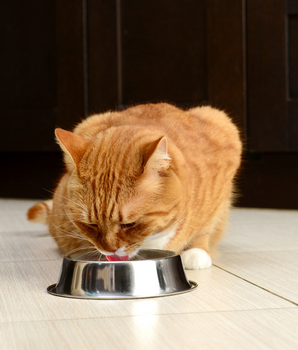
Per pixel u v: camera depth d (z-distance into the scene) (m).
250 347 0.70
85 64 1.98
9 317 0.78
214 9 1.76
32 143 2.11
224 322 0.76
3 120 2.14
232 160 1.14
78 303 0.83
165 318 0.77
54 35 2.04
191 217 1.03
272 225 1.46
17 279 0.95
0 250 1.17
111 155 0.96
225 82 1.78
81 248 1.03
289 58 1.71
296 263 1.04
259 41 1.73
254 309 0.80
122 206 0.93
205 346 0.70
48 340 0.72
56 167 2.15
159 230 0.98
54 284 0.92
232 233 1.34
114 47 1.93
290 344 0.71
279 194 1.82
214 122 1.18
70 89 2.01
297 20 1.70
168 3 1.83
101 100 1.97
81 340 0.72
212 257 1.10
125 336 0.73
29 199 2.23
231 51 1.76
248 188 1.86
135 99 1.93
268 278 0.95
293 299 0.84
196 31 1.80
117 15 1.91
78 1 1.96
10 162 2.25
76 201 0.97
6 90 2.13
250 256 1.10
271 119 1.74
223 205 1.15
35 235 1.34
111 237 0.94
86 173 0.96
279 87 1.72
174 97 1.86
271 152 1.79
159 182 0.95
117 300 0.84
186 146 1.05
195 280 0.94
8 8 2.10
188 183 1.00
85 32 1.97
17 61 2.11
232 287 0.90
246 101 1.76
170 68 1.86
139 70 1.91
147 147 0.94
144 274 0.86
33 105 2.10
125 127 1.03
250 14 1.73
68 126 2.04
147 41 1.88
